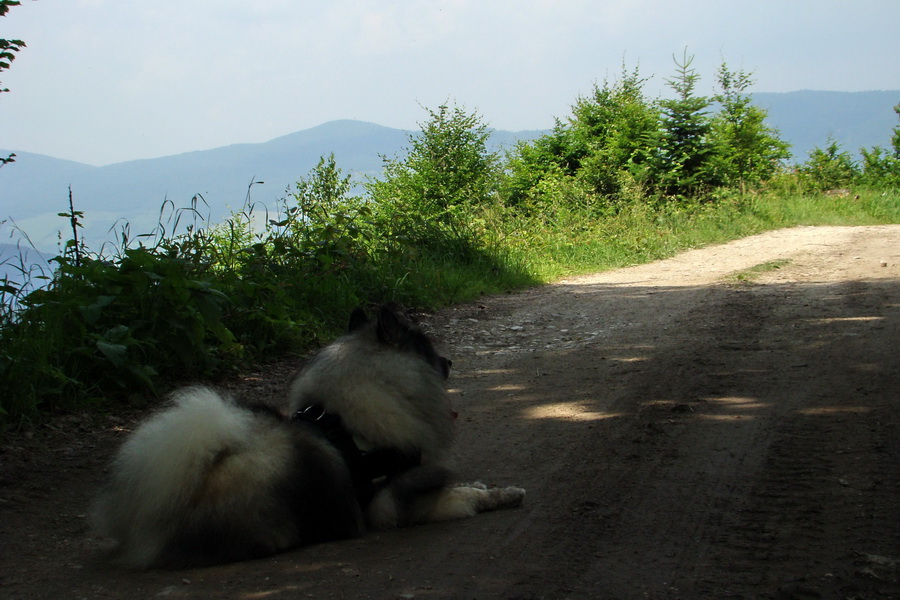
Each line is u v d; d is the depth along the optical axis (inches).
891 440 190.5
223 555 136.8
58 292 277.1
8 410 232.2
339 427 154.0
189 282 281.6
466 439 224.5
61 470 204.5
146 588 126.6
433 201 935.7
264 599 121.5
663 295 472.1
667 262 671.8
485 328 403.2
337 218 475.5
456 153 1005.2
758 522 151.5
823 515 151.7
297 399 161.5
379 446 155.6
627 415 235.0
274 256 410.3
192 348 286.0
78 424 241.4
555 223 800.9
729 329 346.6
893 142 1402.6
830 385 245.1
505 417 244.2
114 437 233.6
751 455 191.8
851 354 280.4
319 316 387.2
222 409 140.1
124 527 138.7
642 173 953.5
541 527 156.6
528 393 271.0
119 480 139.3
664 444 206.4
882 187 1267.2
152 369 265.7
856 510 152.3
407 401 160.1
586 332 372.5
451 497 165.0
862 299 390.3
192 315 288.8
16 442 221.9
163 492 133.6
